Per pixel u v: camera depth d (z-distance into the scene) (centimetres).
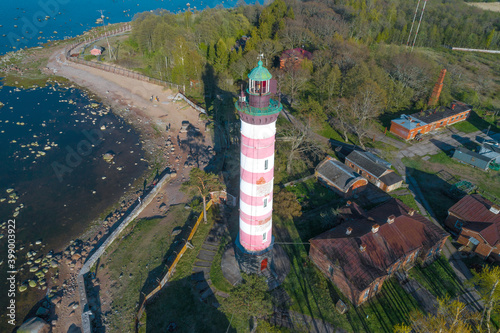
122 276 5150
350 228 5081
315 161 7850
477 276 4297
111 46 15112
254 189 4191
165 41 12788
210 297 4788
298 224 6078
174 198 6819
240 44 13712
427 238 5269
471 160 7906
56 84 12031
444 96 10338
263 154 3922
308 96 10125
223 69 11581
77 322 4584
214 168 7650
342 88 9894
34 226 6294
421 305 4703
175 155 8381
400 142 8844
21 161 8000
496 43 16450
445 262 5362
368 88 8569
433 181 7419
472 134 9275
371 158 7556
